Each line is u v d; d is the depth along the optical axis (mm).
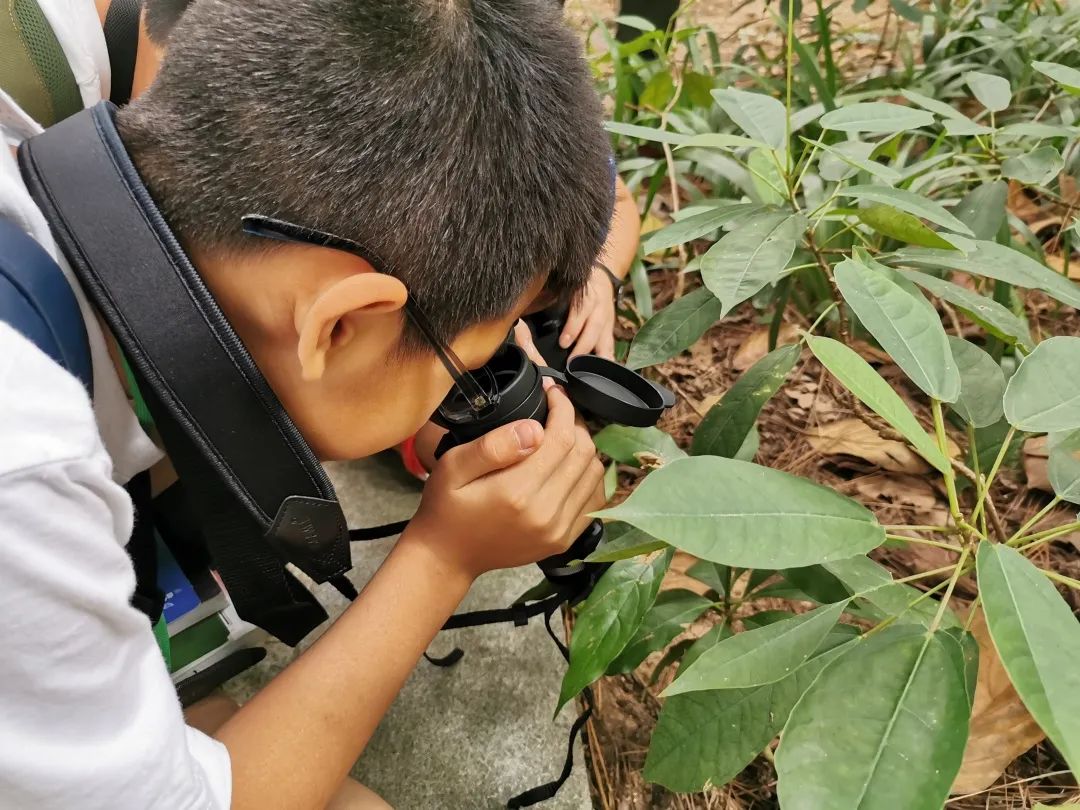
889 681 452
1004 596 416
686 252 1500
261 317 552
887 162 1486
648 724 971
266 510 612
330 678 680
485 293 556
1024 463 1102
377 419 595
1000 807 828
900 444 1167
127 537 544
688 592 866
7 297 482
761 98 828
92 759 482
